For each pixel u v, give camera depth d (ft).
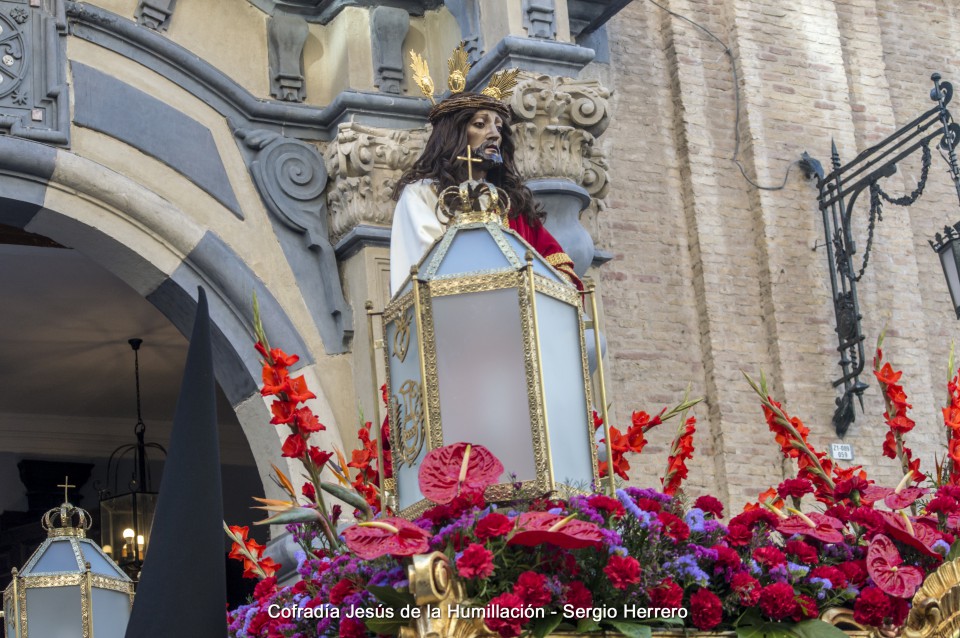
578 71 21.83
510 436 8.70
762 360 27.68
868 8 31.78
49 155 19.80
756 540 9.35
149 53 21.26
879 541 9.34
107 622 15.20
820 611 9.12
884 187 30.40
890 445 11.22
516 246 9.29
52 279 28.84
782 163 29.01
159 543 8.77
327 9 22.71
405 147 21.45
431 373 8.79
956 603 9.08
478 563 7.88
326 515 9.43
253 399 20.44
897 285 29.60
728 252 28.09
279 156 21.67
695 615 8.60
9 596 15.02
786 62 29.81
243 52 22.16
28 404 34.32
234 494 36.06
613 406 25.91
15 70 20.21
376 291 21.01
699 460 26.61
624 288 27.04
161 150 20.93
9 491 34.09
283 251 21.36
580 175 21.17
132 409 35.42
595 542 8.02
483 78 21.58
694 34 29.25
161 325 31.42
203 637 8.59
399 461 9.16
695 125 28.58
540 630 8.05
